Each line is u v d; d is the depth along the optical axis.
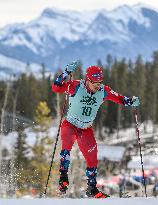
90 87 11.27
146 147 29.78
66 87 11.35
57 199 7.84
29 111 136.62
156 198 8.22
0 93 84.56
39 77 160.62
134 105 11.96
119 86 187.12
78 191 29.34
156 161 44.09
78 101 11.33
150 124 165.38
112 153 86.31
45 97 137.62
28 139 66.44
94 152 11.46
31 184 27.70
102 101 11.59
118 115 151.38
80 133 11.50
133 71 197.50
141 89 186.38
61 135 11.59
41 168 62.38
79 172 34.34
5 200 7.57
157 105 176.88
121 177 49.81
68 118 11.60
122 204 7.60
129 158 82.12
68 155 11.48
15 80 106.06
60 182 11.42
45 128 72.44
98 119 146.12
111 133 150.62
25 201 7.54
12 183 26.14
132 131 150.38
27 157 63.66
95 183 11.48
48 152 66.94
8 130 34.47
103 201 7.77
